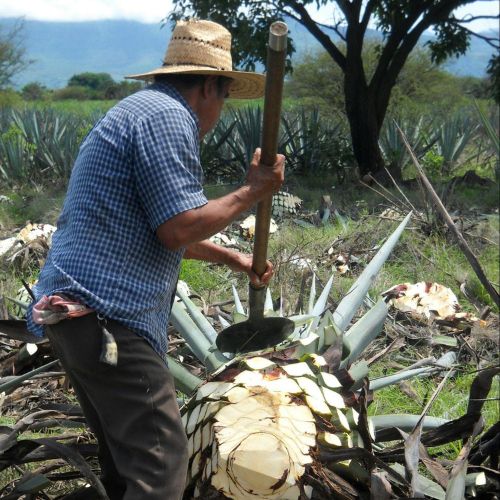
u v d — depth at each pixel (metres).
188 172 2.33
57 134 14.12
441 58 14.73
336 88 27.03
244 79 2.62
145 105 2.38
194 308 3.47
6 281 6.00
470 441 2.71
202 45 2.53
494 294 2.72
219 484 2.51
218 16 12.52
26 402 3.96
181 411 2.76
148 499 2.33
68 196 2.48
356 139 13.55
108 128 2.39
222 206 2.37
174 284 2.57
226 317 4.65
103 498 2.51
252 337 2.97
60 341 2.39
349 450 2.61
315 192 11.74
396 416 3.09
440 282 6.30
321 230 7.93
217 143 13.62
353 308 3.50
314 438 2.54
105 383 2.37
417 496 2.56
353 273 6.51
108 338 2.30
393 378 3.35
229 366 2.81
